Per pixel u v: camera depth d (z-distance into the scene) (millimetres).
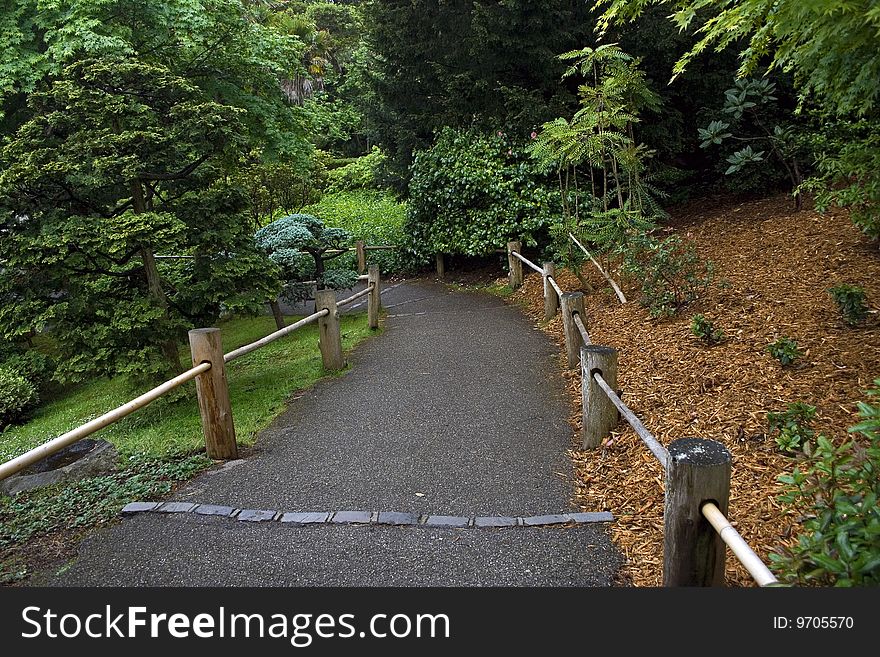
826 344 3949
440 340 6875
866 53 2535
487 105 10000
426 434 4227
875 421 1714
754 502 2709
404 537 2896
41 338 9773
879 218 4711
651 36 8609
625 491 3166
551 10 8922
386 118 11477
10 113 8586
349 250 10945
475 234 9727
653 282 5551
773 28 2463
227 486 3602
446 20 9961
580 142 6457
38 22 7629
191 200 5602
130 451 4340
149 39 8570
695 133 9688
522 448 3889
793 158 8172
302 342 7879
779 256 6059
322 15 25047
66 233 4836
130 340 5211
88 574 2752
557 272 8633
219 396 4008
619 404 3035
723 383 3865
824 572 1509
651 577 2459
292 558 2779
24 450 5184
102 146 4934
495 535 2873
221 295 5566
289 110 10133
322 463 3865
